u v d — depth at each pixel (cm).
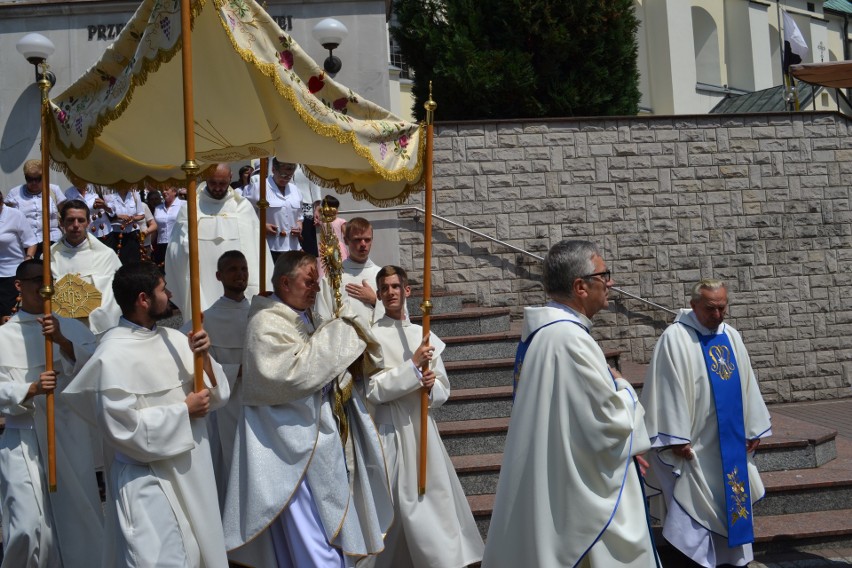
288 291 512
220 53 482
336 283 539
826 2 3016
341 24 1097
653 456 619
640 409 452
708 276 1213
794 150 1233
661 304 1204
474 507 650
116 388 437
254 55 459
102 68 493
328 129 488
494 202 1189
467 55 1421
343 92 508
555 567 432
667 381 613
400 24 1510
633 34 1510
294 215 960
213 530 458
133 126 542
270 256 844
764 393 1216
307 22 1152
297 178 991
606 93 1454
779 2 2841
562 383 441
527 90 1425
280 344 495
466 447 734
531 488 441
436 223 1159
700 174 1217
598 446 433
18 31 1148
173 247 796
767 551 650
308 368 491
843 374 1230
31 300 556
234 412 555
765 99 2330
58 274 713
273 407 496
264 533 497
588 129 1207
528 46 1438
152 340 462
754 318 1220
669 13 2461
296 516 489
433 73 1459
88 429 562
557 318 455
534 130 1200
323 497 491
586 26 1434
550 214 1194
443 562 550
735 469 605
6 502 532
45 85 518
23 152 1141
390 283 595
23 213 899
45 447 543
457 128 1190
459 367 833
